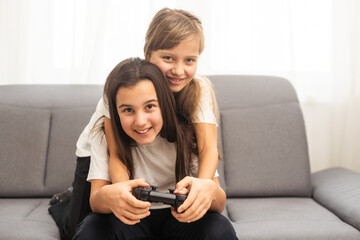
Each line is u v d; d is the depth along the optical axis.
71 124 1.56
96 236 0.87
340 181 1.50
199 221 0.93
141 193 0.86
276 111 1.61
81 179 1.17
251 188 1.53
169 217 1.04
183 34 0.96
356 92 1.89
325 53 1.90
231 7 1.88
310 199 1.52
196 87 1.07
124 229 0.94
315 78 1.92
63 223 1.16
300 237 1.13
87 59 1.81
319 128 1.93
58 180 1.51
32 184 1.50
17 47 1.83
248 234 1.15
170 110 0.95
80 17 1.82
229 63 1.89
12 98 1.60
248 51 1.89
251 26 1.88
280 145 1.57
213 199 0.94
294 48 1.88
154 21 1.02
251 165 1.55
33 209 1.38
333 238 1.13
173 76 1.00
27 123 1.55
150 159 1.06
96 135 1.08
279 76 1.89
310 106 1.93
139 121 0.89
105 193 0.87
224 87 1.66
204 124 1.05
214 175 1.02
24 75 1.85
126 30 1.84
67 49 1.86
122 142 1.00
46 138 1.55
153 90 0.91
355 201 1.28
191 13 1.06
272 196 1.55
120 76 0.90
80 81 1.82
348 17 1.86
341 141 1.92
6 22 1.82
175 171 1.02
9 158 1.51
